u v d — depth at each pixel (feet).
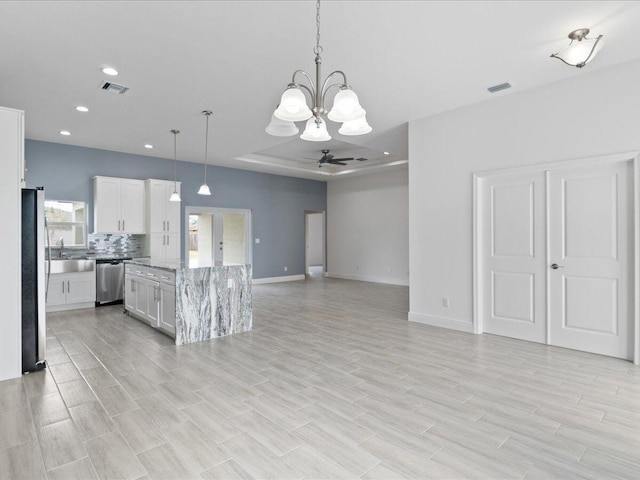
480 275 14.62
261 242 30.96
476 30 9.41
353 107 7.07
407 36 9.68
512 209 13.78
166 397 8.95
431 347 12.89
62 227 20.62
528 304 13.47
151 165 24.20
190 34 9.60
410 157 16.71
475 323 14.65
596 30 9.43
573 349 12.45
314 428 7.51
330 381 9.93
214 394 9.12
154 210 22.74
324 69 11.59
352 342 13.58
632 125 11.09
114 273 20.54
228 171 28.63
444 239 15.60
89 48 10.32
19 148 10.44
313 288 28.09
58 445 6.89
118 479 5.93
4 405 8.52
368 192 32.53
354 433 7.32
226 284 14.69
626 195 11.39
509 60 11.03
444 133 15.51
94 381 9.92
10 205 10.25
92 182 21.61
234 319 14.92
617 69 11.34
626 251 11.41
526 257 13.47
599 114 11.67
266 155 27.61
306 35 9.64
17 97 13.82
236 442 7.00
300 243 34.04
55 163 20.36
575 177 12.32
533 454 6.60
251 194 30.19
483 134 14.32
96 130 18.06
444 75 12.03
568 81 12.26
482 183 14.53
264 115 15.96
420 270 16.51
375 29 9.34
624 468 6.20
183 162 25.94
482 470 6.16
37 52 10.50
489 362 11.32
